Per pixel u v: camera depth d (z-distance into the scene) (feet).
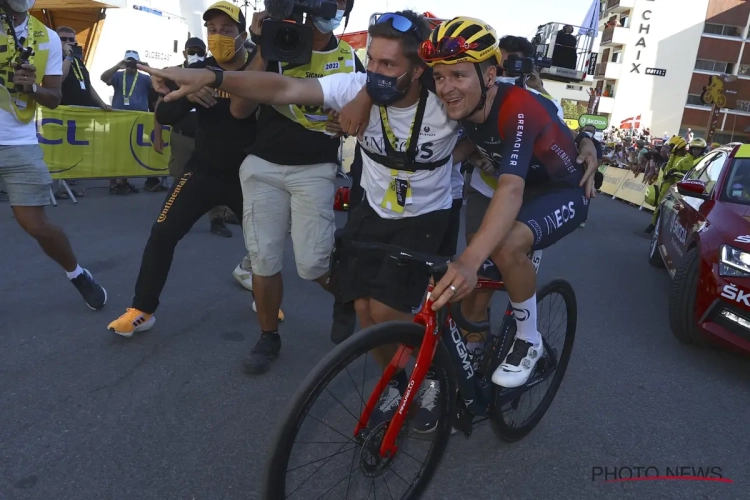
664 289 18.97
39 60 10.55
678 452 9.01
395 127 7.27
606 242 26.61
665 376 11.80
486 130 7.22
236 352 11.12
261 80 7.23
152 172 25.66
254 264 9.95
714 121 79.20
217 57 10.87
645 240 28.22
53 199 22.09
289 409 5.68
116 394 9.32
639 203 42.93
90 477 7.36
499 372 7.83
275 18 8.04
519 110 6.94
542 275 19.16
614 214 37.32
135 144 24.81
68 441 8.04
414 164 7.45
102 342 11.01
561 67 39.96
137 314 11.02
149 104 26.94
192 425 8.68
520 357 7.89
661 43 140.26
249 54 11.28
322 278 10.31
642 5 138.82
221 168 10.68
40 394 9.11
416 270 7.18
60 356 10.35
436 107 7.07
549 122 7.29
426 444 8.36
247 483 7.53
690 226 15.34
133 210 22.30
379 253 7.26
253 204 9.68
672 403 10.64
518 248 7.33
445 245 9.20
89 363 10.20
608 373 11.73
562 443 9.02
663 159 42.32
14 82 9.91
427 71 6.93
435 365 6.90
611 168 52.13
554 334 9.39
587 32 57.41
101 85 37.17
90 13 34.81
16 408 8.69
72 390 9.30
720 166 16.16
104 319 12.02
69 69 22.77
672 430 9.67
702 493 8.02
